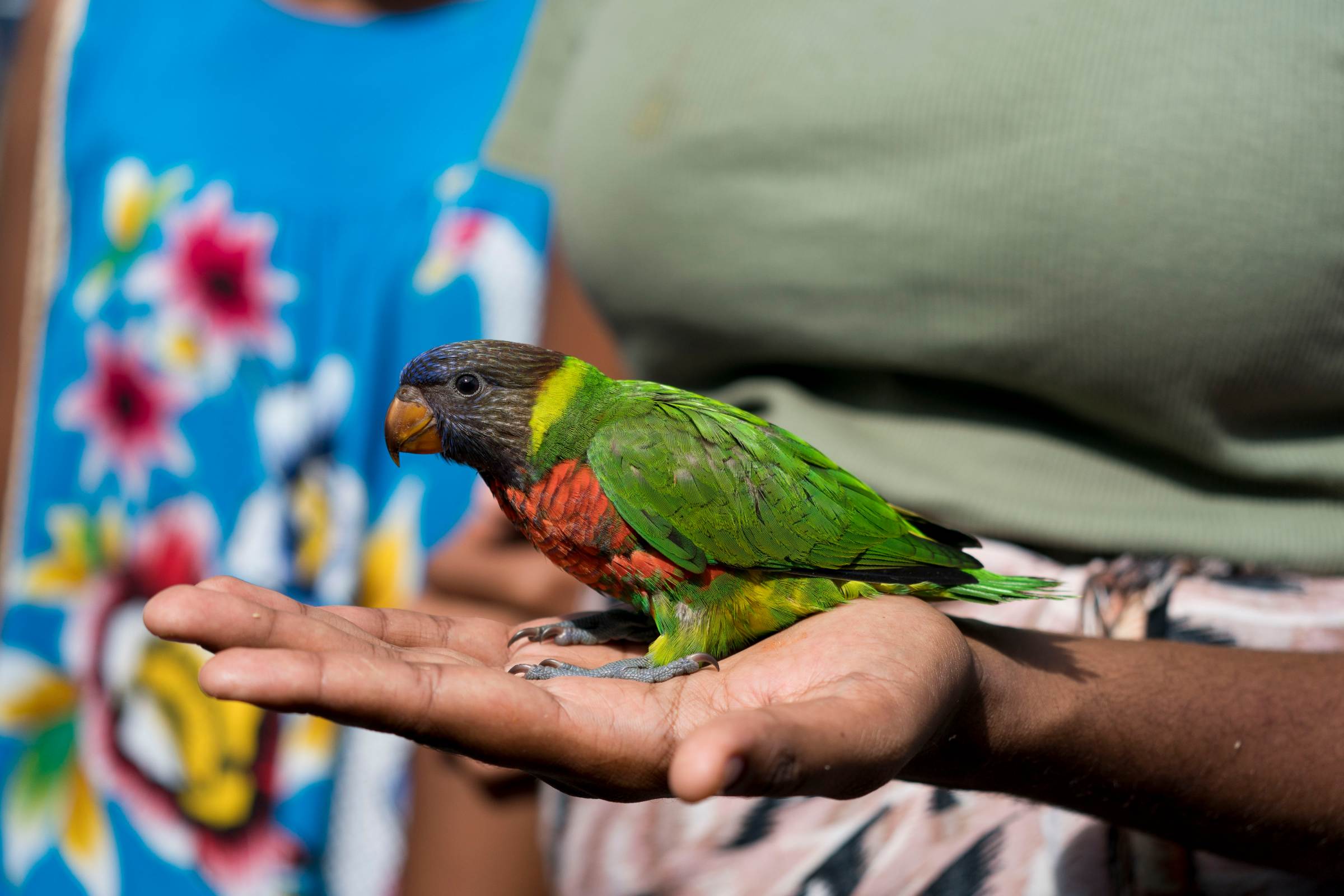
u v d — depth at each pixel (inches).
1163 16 74.2
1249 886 70.5
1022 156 77.0
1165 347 75.2
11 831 137.3
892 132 81.7
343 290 139.0
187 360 137.8
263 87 145.5
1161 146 72.9
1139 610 77.7
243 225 138.0
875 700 46.9
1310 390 76.2
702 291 92.7
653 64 93.7
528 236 138.3
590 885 86.4
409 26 149.6
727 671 57.3
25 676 138.4
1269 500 80.4
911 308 83.7
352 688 44.6
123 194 140.7
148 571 136.5
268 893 130.5
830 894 77.6
